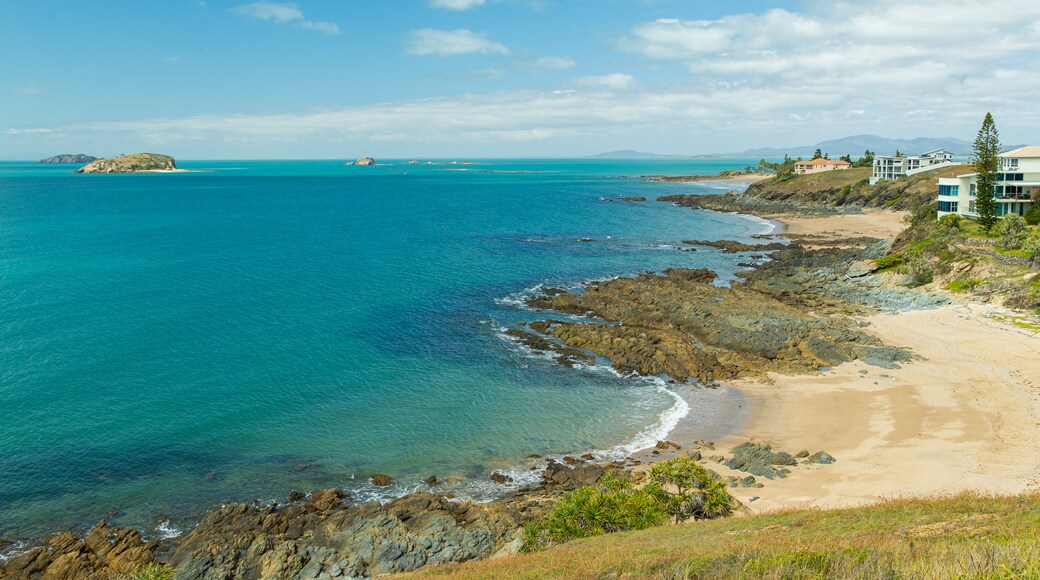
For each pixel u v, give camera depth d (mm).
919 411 47594
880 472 39000
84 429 45688
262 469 41719
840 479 38562
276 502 38281
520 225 149875
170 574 30203
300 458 43156
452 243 123250
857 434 44938
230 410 49406
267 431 46594
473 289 86750
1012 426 43781
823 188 189625
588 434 47062
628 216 167250
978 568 17656
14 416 47062
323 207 192375
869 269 87312
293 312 74438
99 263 98125
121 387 52562
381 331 68500
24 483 39125
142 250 110312
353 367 58625
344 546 33031
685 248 117188
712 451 43969
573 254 112062
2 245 113250
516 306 78688
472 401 52344
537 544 32031
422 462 43062
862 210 166250
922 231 93938
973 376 53375
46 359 57594
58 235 126188
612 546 27859
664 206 192625
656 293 80000
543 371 58625
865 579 18078
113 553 32594
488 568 27328
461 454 44125
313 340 65188
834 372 56688
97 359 58094
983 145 98562
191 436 45406
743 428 47344
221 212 175125
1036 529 22469
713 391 54156
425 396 53062
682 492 35344
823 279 87062
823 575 18859
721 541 25969
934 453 40781
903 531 24797
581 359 61312
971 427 44188
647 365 58531
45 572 31391
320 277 92125
